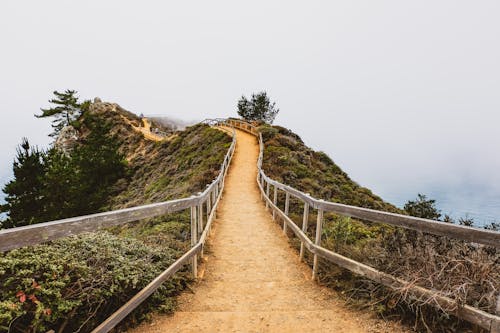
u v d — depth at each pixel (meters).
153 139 38.12
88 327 2.58
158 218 9.15
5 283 2.17
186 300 3.61
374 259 3.57
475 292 2.52
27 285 2.21
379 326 2.88
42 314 2.24
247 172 17.36
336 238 5.02
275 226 7.85
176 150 29.61
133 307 2.69
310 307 3.45
